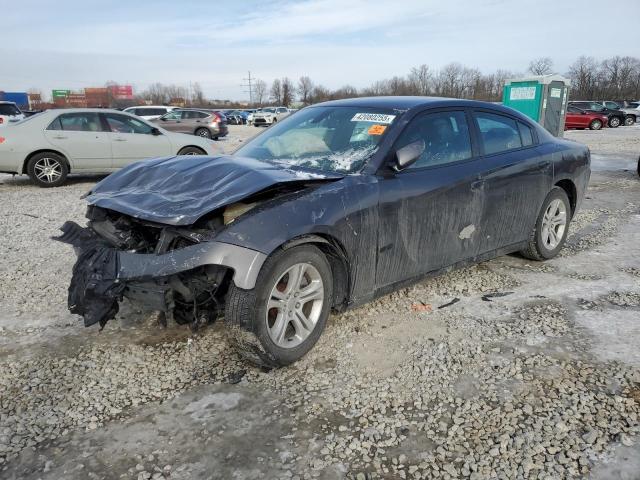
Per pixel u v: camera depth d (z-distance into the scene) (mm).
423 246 3826
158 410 2799
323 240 3170
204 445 2527
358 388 2996
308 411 2787
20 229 6566
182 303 3084
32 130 9766
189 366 3229
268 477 2326
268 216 2965
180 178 3402
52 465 2396
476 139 4289
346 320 3838
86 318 2982
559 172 5000
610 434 2580
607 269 4996
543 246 5020
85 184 10500
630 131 28156
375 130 3797
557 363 3242
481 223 4262
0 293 4383
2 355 3361
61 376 3123
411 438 2576
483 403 2846
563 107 15344
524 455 2445
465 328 3719
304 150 3887
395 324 3783
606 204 8148
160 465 2396
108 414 2771
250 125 46469
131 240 3264
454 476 2332
